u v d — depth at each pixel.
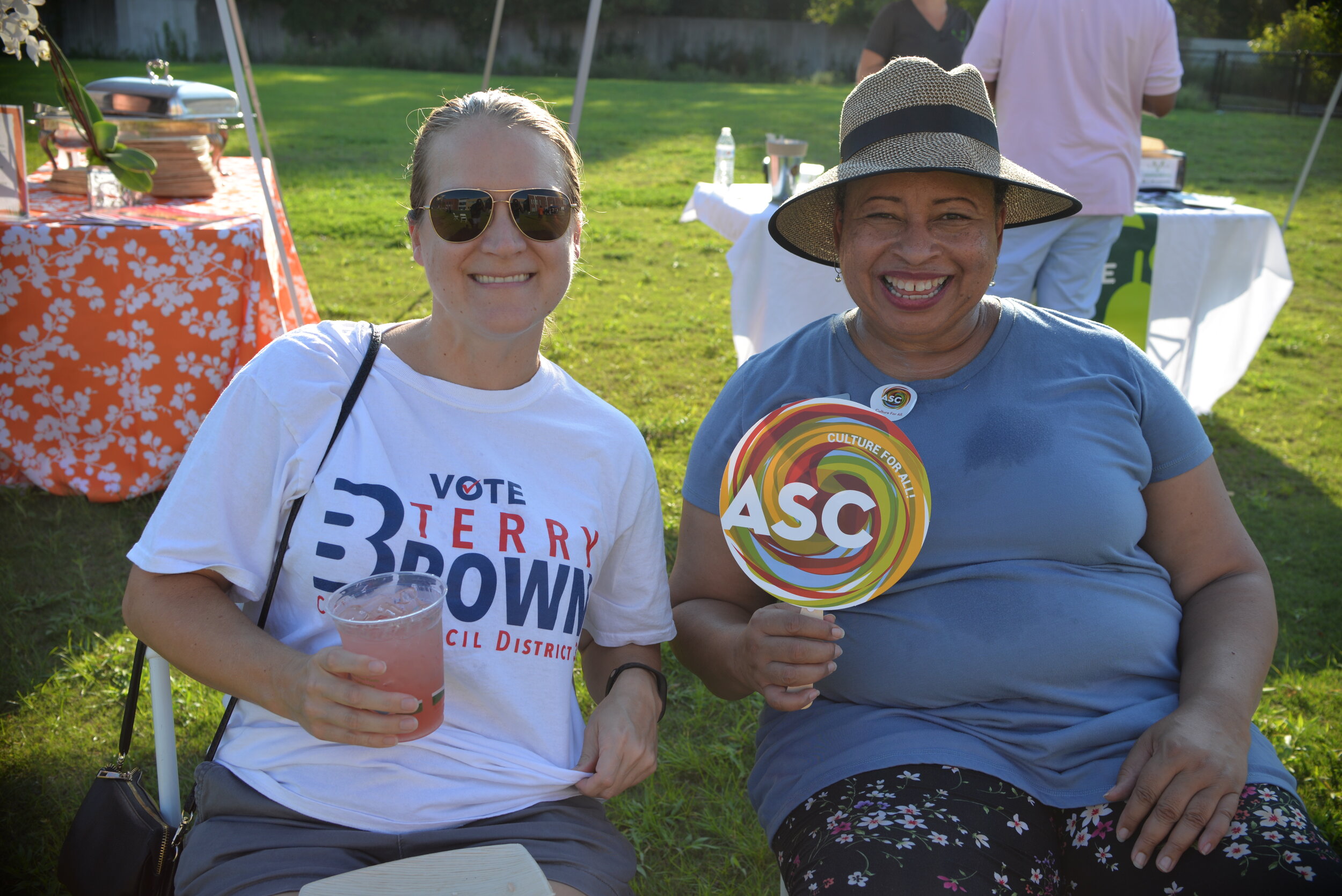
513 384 1.60
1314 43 24.67
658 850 2.35
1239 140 18.12
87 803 1.61
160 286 3.93
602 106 22.69
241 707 1.53
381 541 1.45
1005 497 1.69
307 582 1.46
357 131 16.94
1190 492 1.80
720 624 1.75
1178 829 1.46
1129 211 4.04
